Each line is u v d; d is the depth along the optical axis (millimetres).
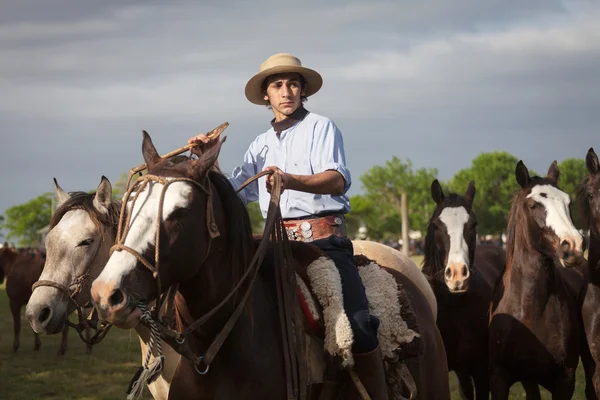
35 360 10906
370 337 3242
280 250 3213
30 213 95250
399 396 3611
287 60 3791
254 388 2957
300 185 3256
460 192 64250
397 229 59000
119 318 2500
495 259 7406
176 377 3045
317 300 3258
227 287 2967
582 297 5477
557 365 5379
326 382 3312
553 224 5207
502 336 5477
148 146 3037
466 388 6645
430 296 4641
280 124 3795
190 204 2705
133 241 2588
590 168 5508
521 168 5594
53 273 4355
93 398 8227
